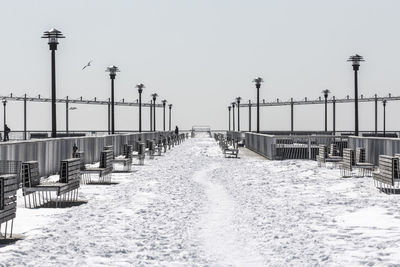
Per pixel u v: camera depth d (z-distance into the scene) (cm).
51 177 2088
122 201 1527
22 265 764
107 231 1070
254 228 1134
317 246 914
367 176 2178
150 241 987
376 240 928
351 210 1300
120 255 865
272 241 991
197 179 2319
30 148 1900
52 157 2180
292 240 988
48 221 1163
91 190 1794
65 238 984
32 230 1057
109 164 2102
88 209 1352
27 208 1350
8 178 955
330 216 1242
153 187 1912
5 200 946
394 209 1282
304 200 1563
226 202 1573
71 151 2478
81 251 879
